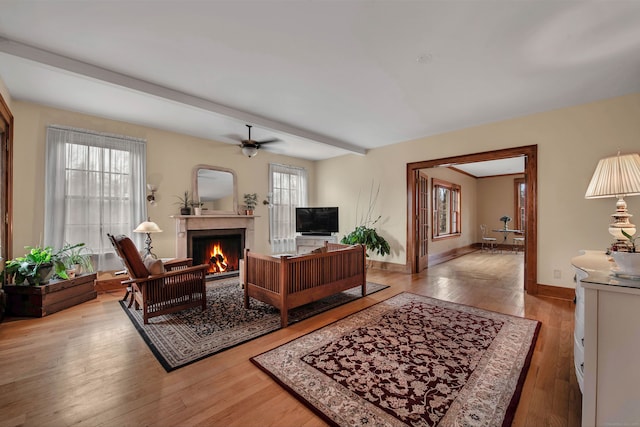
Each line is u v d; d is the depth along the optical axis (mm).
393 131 4648
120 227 4113
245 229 5598
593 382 1295
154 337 2553
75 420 1545
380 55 2422
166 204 4617
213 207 5168
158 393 1779
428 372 1994
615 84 2979
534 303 3494
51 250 3402
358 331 2682
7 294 3059
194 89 3059
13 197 3387
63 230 3662
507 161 6766
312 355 2236
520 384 1852
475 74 2748
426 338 2525
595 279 1335
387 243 5566
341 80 2865
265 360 2160
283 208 6359
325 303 3531
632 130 3213
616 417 1255
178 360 2162
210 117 4008
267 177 6090
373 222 5844
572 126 3582
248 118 3787
